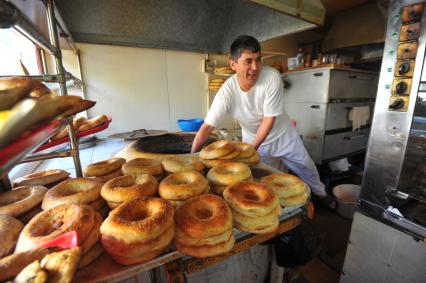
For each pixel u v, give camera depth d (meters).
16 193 0.67
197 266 0.58
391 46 0.85
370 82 2.59
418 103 0.80
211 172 0.83
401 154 0.87
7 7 0.43
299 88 2.47
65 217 0.55
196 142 1.41
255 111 1.52
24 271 0.39
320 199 2.19
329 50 2.53
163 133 1.79
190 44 2.26
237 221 0.65
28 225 0.52
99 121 1.01
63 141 0.89
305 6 1.27
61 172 0.86
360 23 2.24
